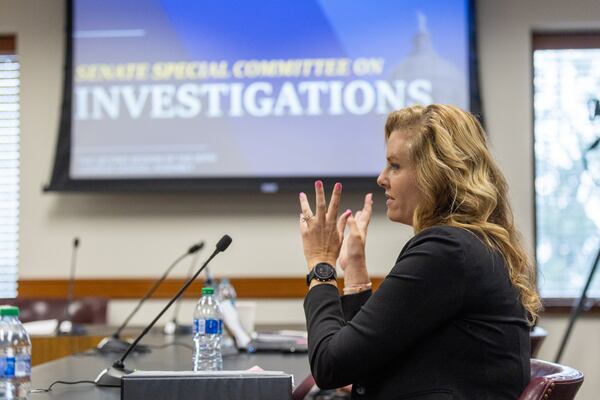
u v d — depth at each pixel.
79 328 6.09
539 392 2.37
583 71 7.88
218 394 2.44
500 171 2.72
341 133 7.60
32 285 7.90
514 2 7.74
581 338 7.61
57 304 7.09
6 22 8.05
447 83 7.53
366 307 2.49
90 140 7.74
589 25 7.75
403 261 2.50
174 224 7.87
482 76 7.71
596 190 7.80
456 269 2.44
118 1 7.79
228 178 7.64
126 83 7.76
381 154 7.56
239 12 7.74
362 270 3.17
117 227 7.90
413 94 7.55
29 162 7.99
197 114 7.71
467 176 2.61
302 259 7.76
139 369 3.57
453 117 2.69
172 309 7.78
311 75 7.66
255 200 7.84
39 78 8.02
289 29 7.69
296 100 7.65
